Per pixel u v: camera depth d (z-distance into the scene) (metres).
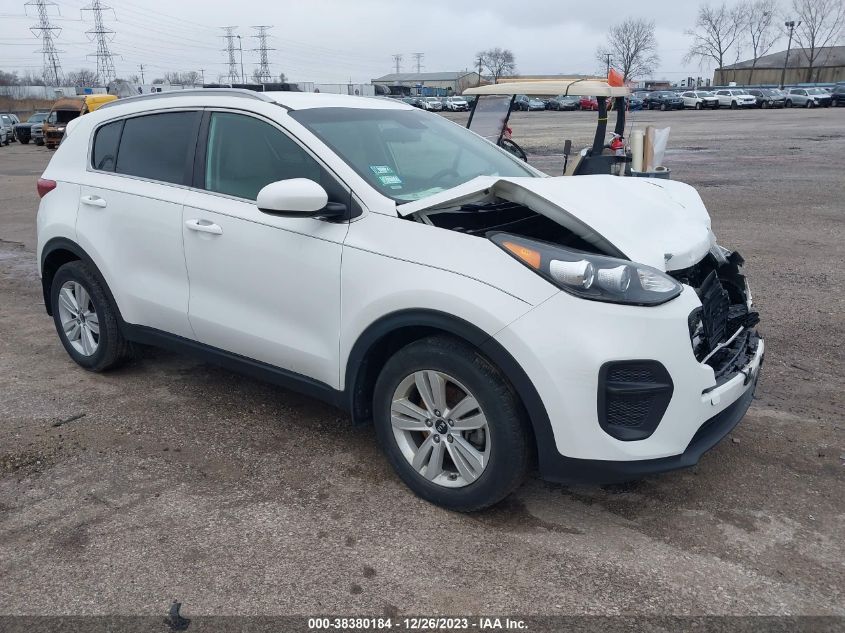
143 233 4.07
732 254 3.83
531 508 3.21
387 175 3.46
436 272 2.96
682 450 2.86
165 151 4.10
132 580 2.74
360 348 3.23
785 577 2.76
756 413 4.12
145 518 3.13
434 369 3.05
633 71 93.19
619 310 2.72
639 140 9.05
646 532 3.04
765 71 89.12
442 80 87.00
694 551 2.91
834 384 4.52
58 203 4.58
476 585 2.72
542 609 2.59
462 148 4.18
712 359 3.10
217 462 3.61
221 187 3.80
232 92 3.90
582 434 2.76
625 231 3.05
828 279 6.80
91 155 4.51
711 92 53.09
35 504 3.23
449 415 3.08
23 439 3.83
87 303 4.59
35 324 5.85
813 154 18.23
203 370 4.80
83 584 2.72
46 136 29.92
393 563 2.84
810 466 3.55
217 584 2.72
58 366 4.88
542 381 2.75
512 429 2.88
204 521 3.11
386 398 3.25
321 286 3.33
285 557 2.88
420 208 3.12
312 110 3.73
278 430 3.95
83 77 96.62
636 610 2.59
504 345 2.79
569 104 51.94
